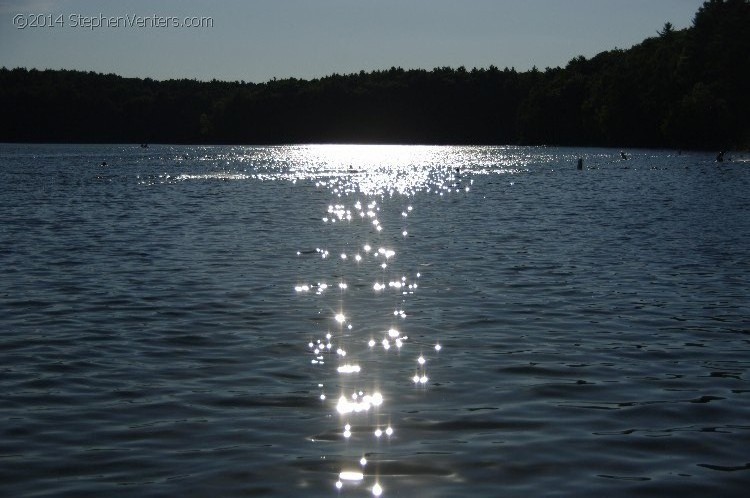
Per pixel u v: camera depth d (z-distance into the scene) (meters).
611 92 192.12
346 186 83.81
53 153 185.38
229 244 38.94
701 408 15.94
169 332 21.95
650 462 13.41
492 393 16.89
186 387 17.33
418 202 63.84
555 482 12.69
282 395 16.80
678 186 77.94
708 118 167.88
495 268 31.92
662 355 19.67
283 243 39.31
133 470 13.12
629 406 16.06
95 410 15.88
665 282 28.81
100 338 21.38
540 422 15.20
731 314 23.97
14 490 12.41
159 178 96.44
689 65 180.12
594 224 47.19
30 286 28.34
